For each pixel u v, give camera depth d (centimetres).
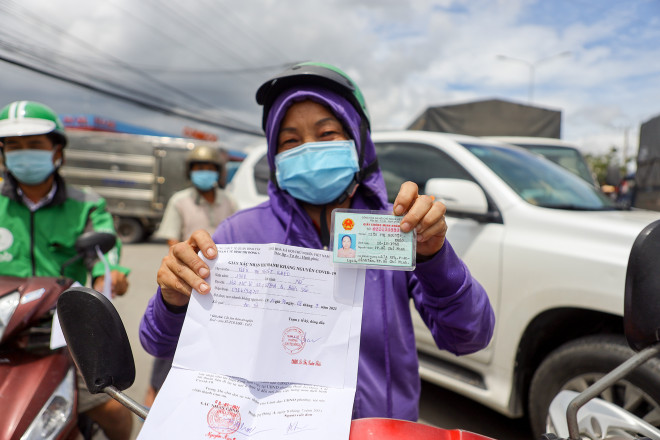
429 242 91
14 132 172
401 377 110
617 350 184
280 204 120
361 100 121
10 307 152
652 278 78
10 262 185
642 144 736
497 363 230
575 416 77
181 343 80
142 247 1020
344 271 82
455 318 101
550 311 213
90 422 179
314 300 80
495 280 230
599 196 286
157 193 1046
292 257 81
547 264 211
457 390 250
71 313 76
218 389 76
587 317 211
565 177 295
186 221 317
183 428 73
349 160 114
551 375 208
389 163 318
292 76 113
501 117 636
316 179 112
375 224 82
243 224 120
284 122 119
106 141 1055
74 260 180
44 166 180
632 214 248
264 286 80
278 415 73
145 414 75
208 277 83
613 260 191
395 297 114
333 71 115
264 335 78
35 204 190
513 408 226
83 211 195
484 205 240
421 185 290
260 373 76
